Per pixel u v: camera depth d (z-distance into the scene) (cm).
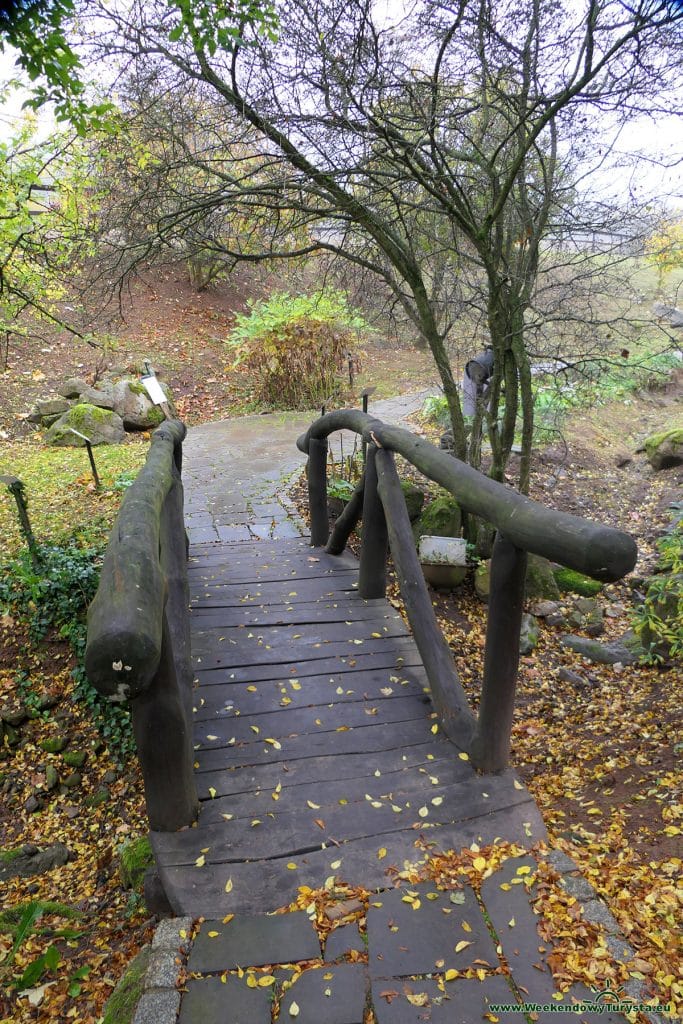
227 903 218
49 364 1248
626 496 809
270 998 183
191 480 830
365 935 202
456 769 280
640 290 680
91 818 436
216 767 284
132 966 203
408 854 236
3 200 495
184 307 1590
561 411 855
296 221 505
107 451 973
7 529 664
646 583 584
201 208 474
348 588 480
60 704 496
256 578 502
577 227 517
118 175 531
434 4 385
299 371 1275
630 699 409
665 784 287
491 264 485
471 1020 172
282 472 853
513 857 232
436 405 1084
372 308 678
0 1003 220
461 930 202
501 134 507
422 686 350
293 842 242
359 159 443
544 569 583
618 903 210
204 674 360
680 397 1212
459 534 617
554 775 329
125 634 179
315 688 347
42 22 341
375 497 439
